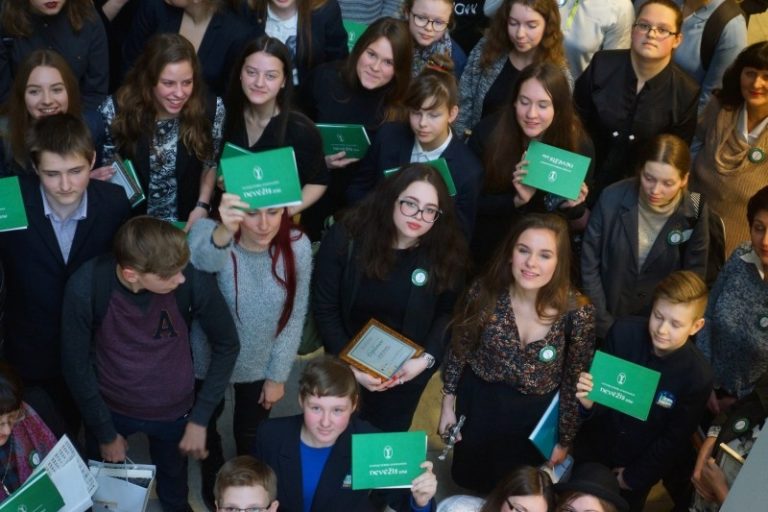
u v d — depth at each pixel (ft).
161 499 12.72
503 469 12.62
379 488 10.44
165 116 13.11
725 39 16.20
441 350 12.42
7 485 10.01
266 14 15.48
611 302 14.14
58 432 10.58
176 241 10.14
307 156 13.79
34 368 11.96
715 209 15.38
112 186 11.55
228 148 12.16
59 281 11.37
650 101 15.24
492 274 11.78
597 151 15.93
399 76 14.33
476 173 13.67
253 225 10.95
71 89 12.79
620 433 12.27
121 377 11.05
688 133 15.52
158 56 12.55
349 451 10.49
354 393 10.27
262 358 12.11
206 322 11.18
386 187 11.62
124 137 13.06
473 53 16.24
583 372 11.75
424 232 11.57
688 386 11.75
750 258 12.71
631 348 12.05
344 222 12.07
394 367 12.01
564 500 10.43
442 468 14.16
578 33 16.87
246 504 9.72
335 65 14.83
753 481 9.40
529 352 11.68
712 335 13.28
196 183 13.67
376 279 12.01
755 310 12.67
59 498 9.59
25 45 14.58
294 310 11.85
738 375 13.10
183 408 11.60
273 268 11.43
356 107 14.62
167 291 10.46
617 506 10.46
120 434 11.73
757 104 14.44
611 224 13.82
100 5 16.93
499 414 12.16
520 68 15.65
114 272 10.53
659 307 11.53
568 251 11.50
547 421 11.96
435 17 15.28
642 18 14.80
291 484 10.56
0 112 12.82
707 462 11.46
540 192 14.15
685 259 13.83
